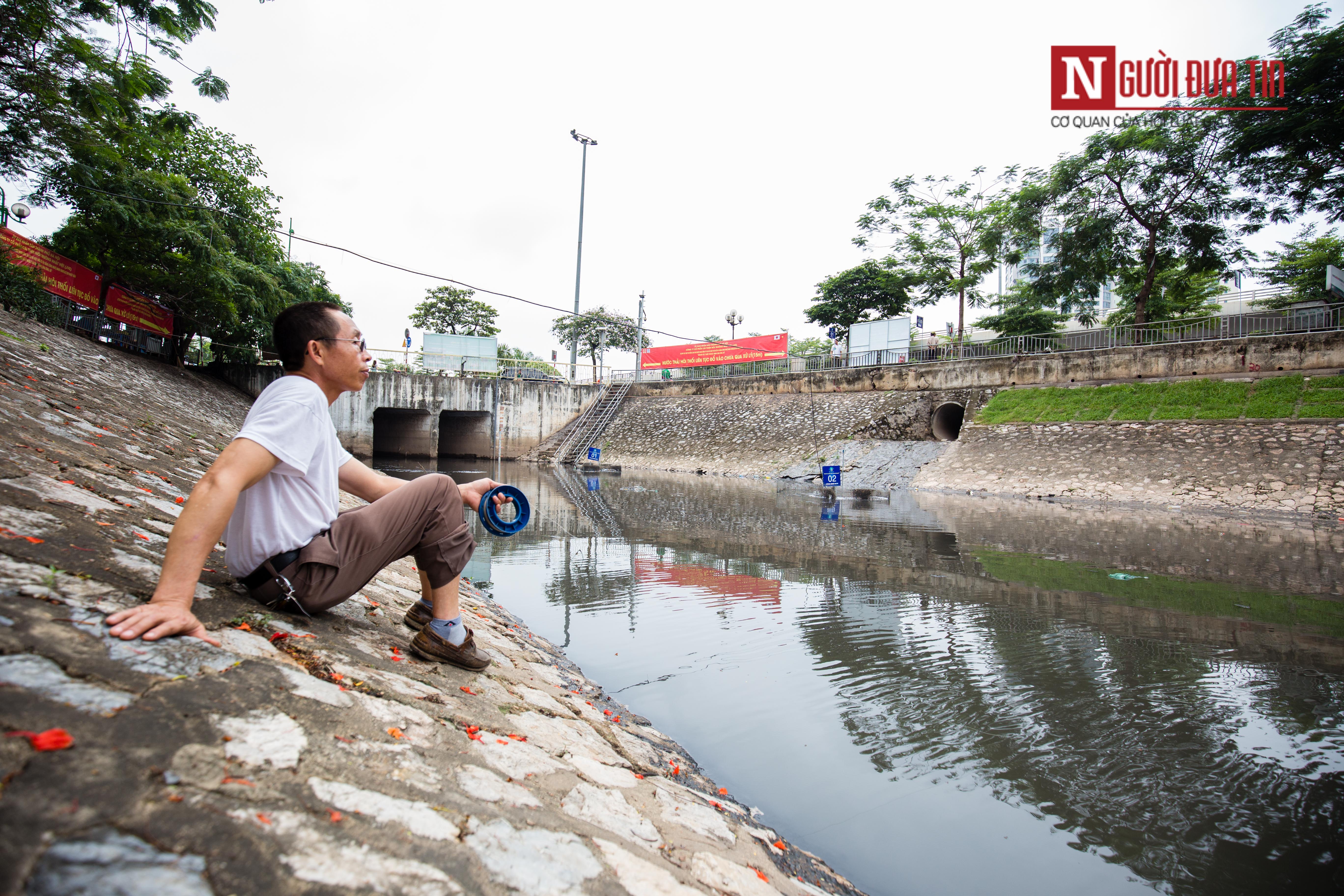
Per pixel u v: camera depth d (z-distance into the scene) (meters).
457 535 2.91
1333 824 3.03
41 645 1.64
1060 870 2.68
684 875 2.07
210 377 25.50
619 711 4.11
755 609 6.52
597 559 8.83
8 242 15.06
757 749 3.72
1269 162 19.06
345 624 2.94
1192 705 4.32
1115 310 31.03
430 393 30.78
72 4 8.89
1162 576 8.09
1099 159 21.88
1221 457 16.67
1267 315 20.95
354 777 1.72
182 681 1.77
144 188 17.17
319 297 28.89
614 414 35.91
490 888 1.50
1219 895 2.55
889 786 3.35
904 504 16.25
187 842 1.22
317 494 2.51
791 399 30.34
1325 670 4.95
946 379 25.86
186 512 2.04
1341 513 13.66
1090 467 18.42
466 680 3.04
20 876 1.01
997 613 6.45
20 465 3.35
